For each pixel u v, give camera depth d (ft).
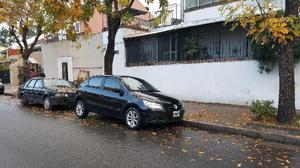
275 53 41.01
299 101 40.88
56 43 85.97
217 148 25.02
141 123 31.96
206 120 34.81
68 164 20.63
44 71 91.25
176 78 55.98
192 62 53.06
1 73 121.39
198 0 58.80
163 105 32.19
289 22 28.12
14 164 20.53
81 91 39.63
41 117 40.81
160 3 49.83
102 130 32.04
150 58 61.41
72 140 27.45
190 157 22.36
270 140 27.96
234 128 30.73
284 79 30.89
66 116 41.68
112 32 50.14
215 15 55.62
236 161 21.50
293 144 26.53
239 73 46.65
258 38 32.89
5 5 64.13
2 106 53.26
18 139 27.68
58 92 47.16
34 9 60.95
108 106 35.53
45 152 23.47
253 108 33.24
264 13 30.42
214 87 50.03
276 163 21.20
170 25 60.54
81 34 77.77
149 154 23.09
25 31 76.69
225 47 49.01
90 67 76.23
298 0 29.50
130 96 33.24
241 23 31.73
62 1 44.50
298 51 39.37
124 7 52.08
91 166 20.27
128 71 64.85
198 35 52.95
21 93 54.54
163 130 32.40
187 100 54.08
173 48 57.00
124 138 28.43
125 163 20.92
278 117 31.40
